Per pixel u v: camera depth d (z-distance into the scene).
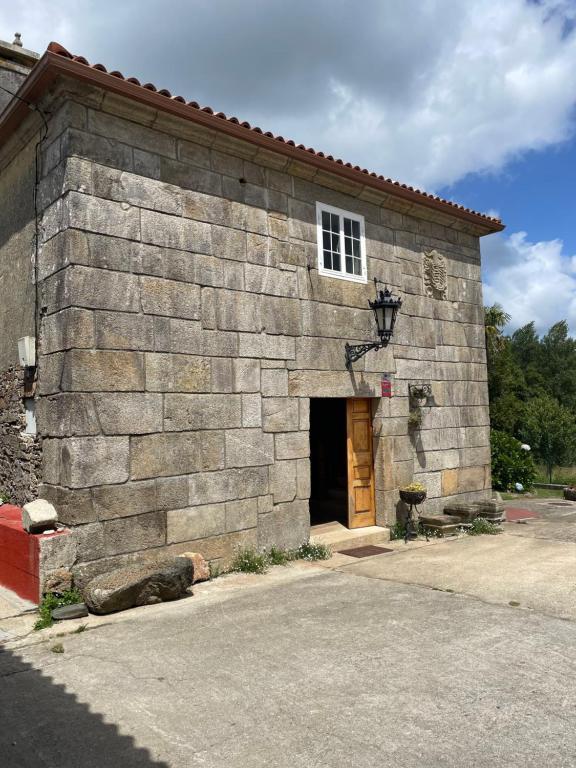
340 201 8.03
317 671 3.86
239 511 6.52
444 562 6.80
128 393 5.67
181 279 6.16
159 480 5.84
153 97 5.74
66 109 5.51
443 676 3.75
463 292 9.97
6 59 8.22
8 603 5.20
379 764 2.81
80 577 5.23
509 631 4.52
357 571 6.49
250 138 6.62
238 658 4.09
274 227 7.14
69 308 5.37
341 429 11.80
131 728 3.21
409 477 8.70
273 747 2.98
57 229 5.61
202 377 6.27
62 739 3.12
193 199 6.36
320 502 10.62
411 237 9.10
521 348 39.66
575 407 35.06
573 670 3.82
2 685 3.76
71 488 5.26
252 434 6.70
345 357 7.86
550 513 10.53
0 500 6.68
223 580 6.09
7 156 6.75
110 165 5.72
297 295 7.32
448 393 9.47
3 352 6.96
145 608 5.21
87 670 3.95
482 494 9.92
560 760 2.82
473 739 3.02
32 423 6.18
